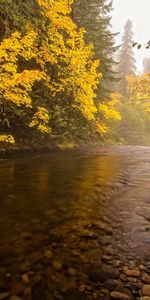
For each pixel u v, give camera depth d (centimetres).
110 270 378
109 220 553
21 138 1491
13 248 425
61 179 877
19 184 779
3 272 365
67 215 569
